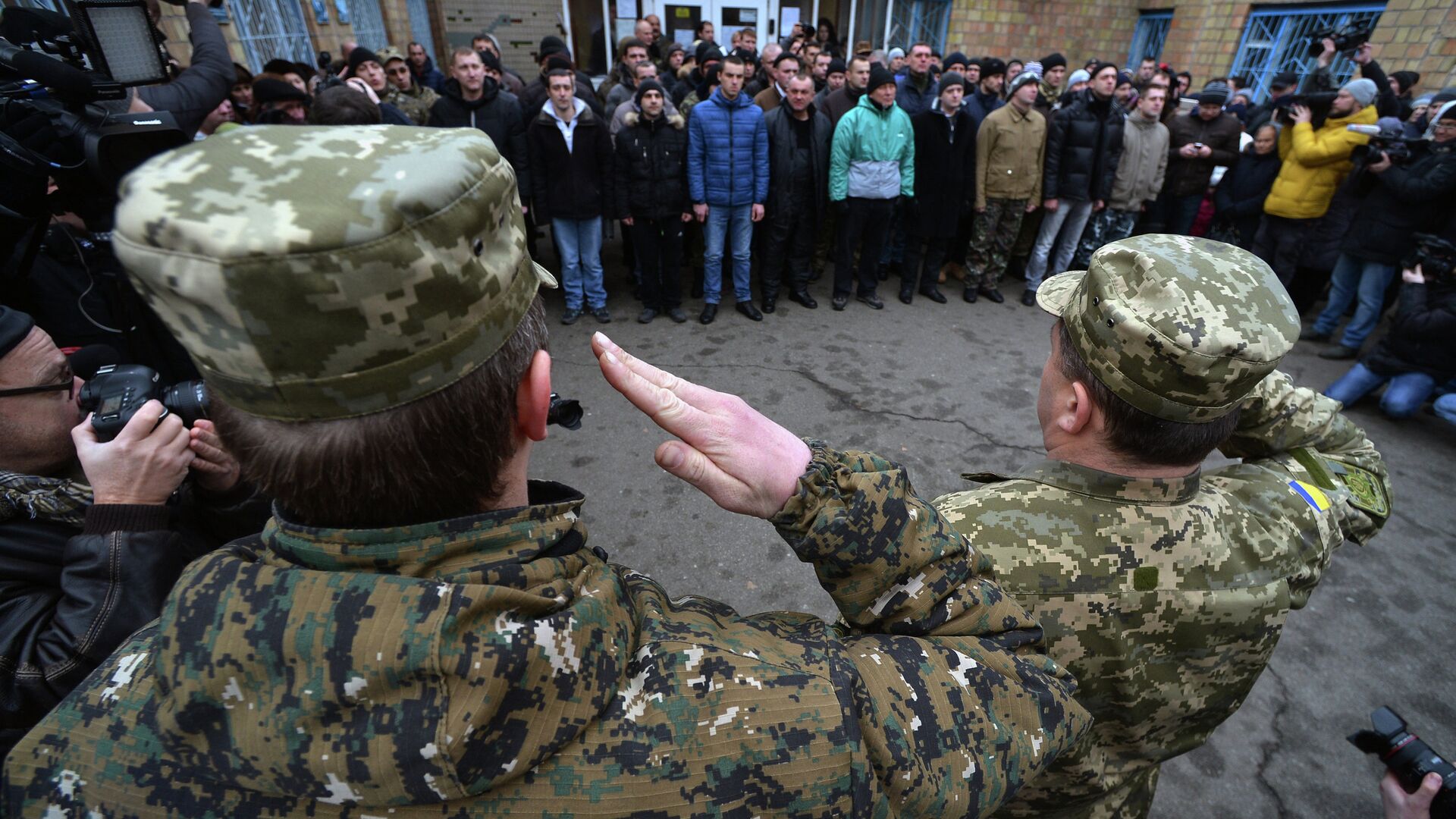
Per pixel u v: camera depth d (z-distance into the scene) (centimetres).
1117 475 83
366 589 39
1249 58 884
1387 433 363
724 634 50
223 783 39
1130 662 80
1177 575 80
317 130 40
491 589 40
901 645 53
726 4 905
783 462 54
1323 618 244
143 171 36
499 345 43
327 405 38
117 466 90
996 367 421
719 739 42
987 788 49
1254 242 486
